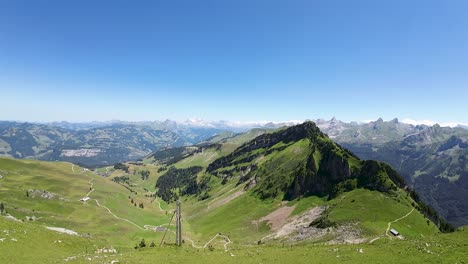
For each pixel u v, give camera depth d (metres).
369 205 176.88
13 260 72.81
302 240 159.38
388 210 170.25
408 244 83.56
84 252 94.12
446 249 75.06
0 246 78.38
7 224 96.06
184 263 77.00
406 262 69.19
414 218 165.12
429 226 161.50
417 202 198.88
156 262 76.44
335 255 78.88
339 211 175.38
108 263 72.38
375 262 71.12
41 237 94.75
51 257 80.62
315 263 73.75
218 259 80.25
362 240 135.38
